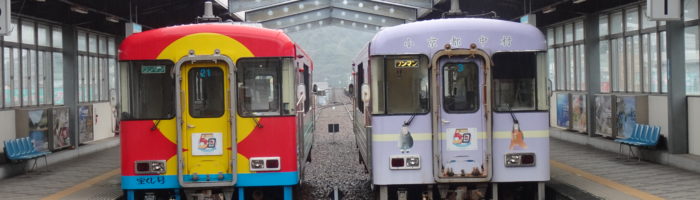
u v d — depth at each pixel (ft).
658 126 46.34
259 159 29.55
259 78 29.71
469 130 29.22
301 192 39.83
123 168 29.63
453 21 29.76
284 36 30.07
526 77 29.68
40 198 36.50
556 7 57.88
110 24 67.00
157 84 29.55
